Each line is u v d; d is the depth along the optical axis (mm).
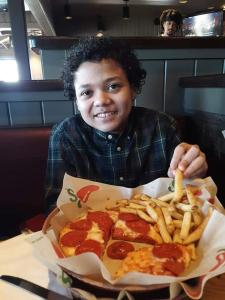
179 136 918
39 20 3537
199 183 608
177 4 4898
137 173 865
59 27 6191
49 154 872
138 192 646
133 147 855
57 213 552
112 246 484
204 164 645
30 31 4047
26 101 1266
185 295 375
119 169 853
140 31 6238
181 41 1306
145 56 1324
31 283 458
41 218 804
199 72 1386
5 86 1224
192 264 420
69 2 4797
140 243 491
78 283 406
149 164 873
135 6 5059
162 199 585
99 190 631
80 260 385
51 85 1237
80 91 701
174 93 1396
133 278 366
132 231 498
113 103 692
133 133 855
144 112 920
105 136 821
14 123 1291
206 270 379
